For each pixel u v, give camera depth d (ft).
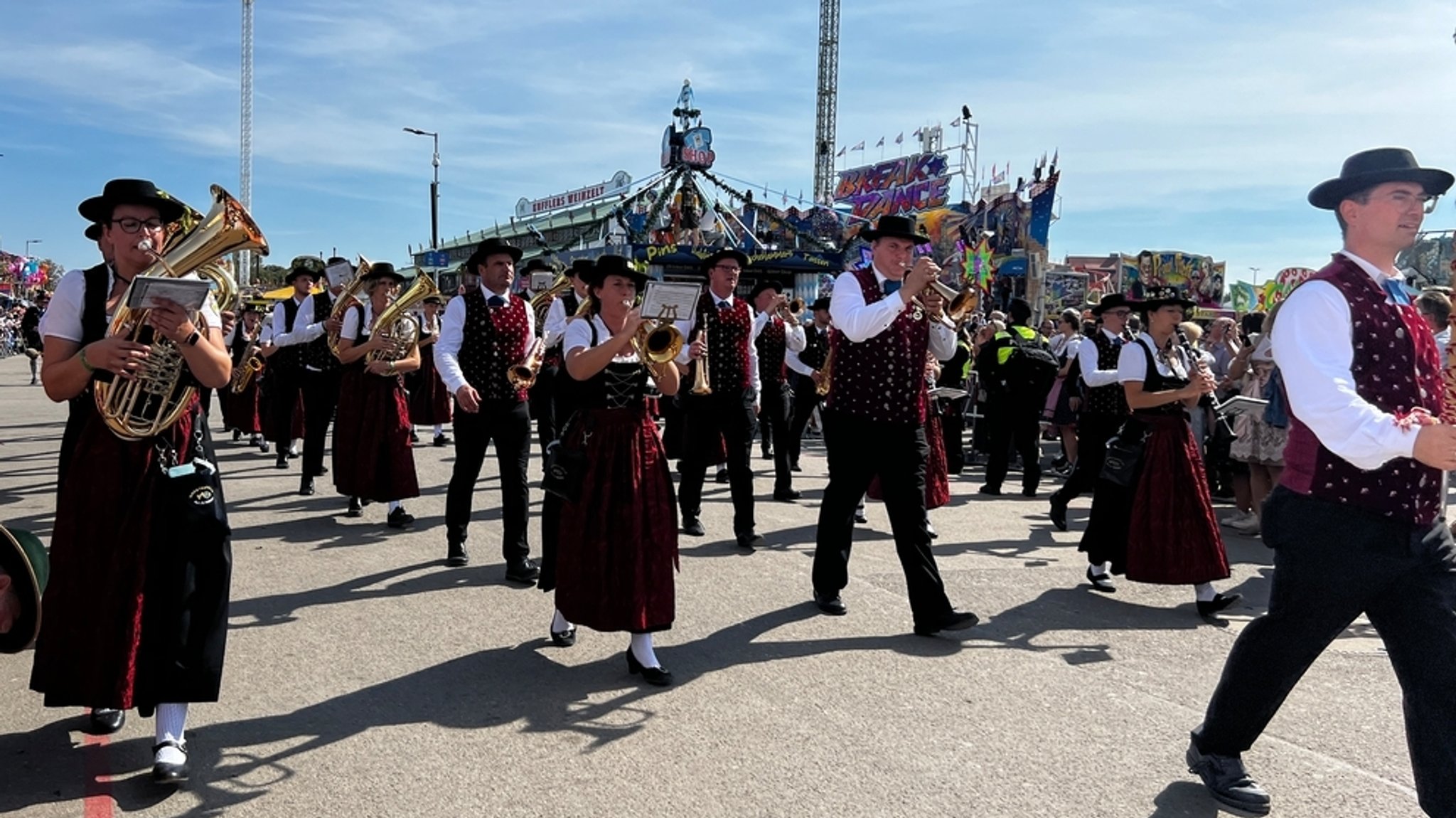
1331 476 8.93
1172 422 17.19
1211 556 16.67
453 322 18.15
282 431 30.83
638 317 12.91
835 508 16.30
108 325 9.90
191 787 10.02
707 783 10.34
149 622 9.89
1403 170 8.77
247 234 10.21
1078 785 10.51
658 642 14.90
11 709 11.84
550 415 25.96
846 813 9.78
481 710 12.15
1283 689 9.60
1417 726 8.73
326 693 12.58
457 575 18.28
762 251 84.07
